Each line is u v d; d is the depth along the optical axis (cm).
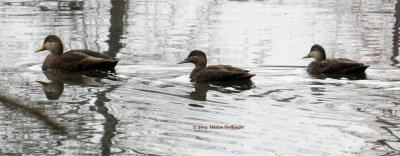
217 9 2689
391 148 891
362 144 910
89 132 953
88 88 1313
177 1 2936
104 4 2767
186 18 2427
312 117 1067
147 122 1023
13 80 1398
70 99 1195
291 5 2875
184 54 1741
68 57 1538
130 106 1138
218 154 859
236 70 1405
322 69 1488
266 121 1039
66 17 2375
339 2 3008
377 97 1220
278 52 1797
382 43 1942
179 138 934
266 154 861
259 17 2475
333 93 1265
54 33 2025
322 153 866
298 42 1956
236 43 1923
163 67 1571
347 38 2033
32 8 2606
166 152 865
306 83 1373
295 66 1605
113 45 1856
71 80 1412
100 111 1098
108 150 867
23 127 959
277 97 1232
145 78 1434
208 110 1115
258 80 1412
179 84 1370
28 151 853
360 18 2483
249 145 902
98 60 1516
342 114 1088
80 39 1941
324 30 2192
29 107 474
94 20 2317
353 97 1224
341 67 1477
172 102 1180
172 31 2125
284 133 969
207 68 1422
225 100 1204
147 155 847
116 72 1502
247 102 1184
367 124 1022
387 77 1436
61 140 909
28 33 2011
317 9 2742
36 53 1727
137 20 2350
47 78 1436
